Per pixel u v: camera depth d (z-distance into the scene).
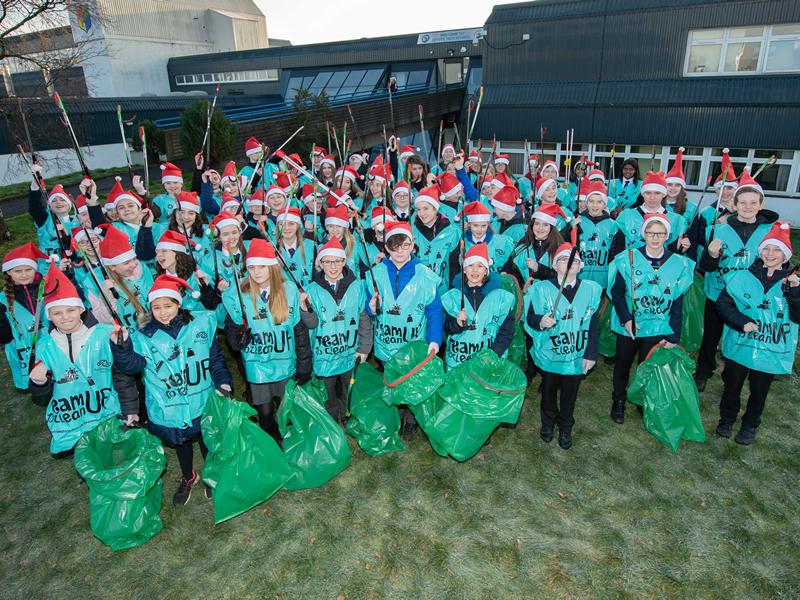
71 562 3.62
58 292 3.54
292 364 4.22
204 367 3.84
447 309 4.37
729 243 4.92
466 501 4.00
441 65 26.34
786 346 4.16
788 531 3.67
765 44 14.62
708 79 15.48
